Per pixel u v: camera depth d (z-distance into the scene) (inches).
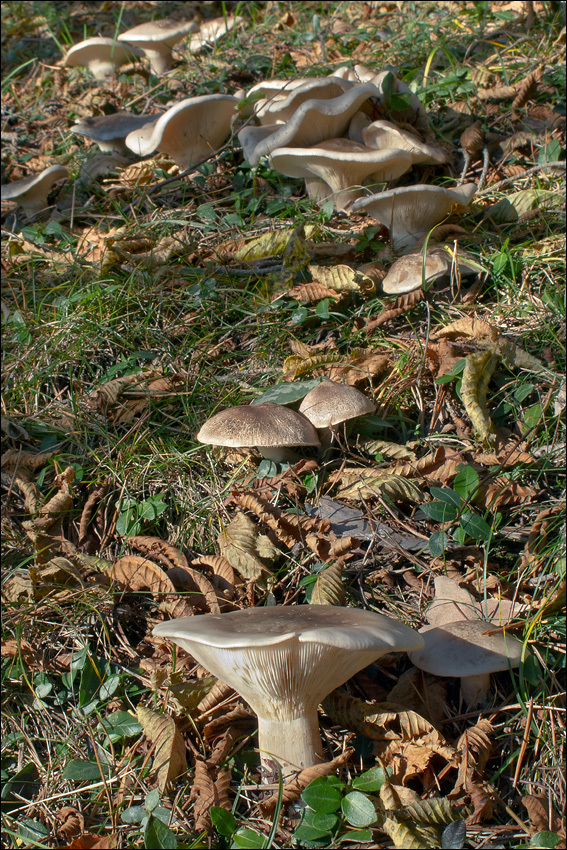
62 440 47.0
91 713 41.4
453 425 46.0
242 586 42.6
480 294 49.4
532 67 57.6
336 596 41.8
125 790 40.0
